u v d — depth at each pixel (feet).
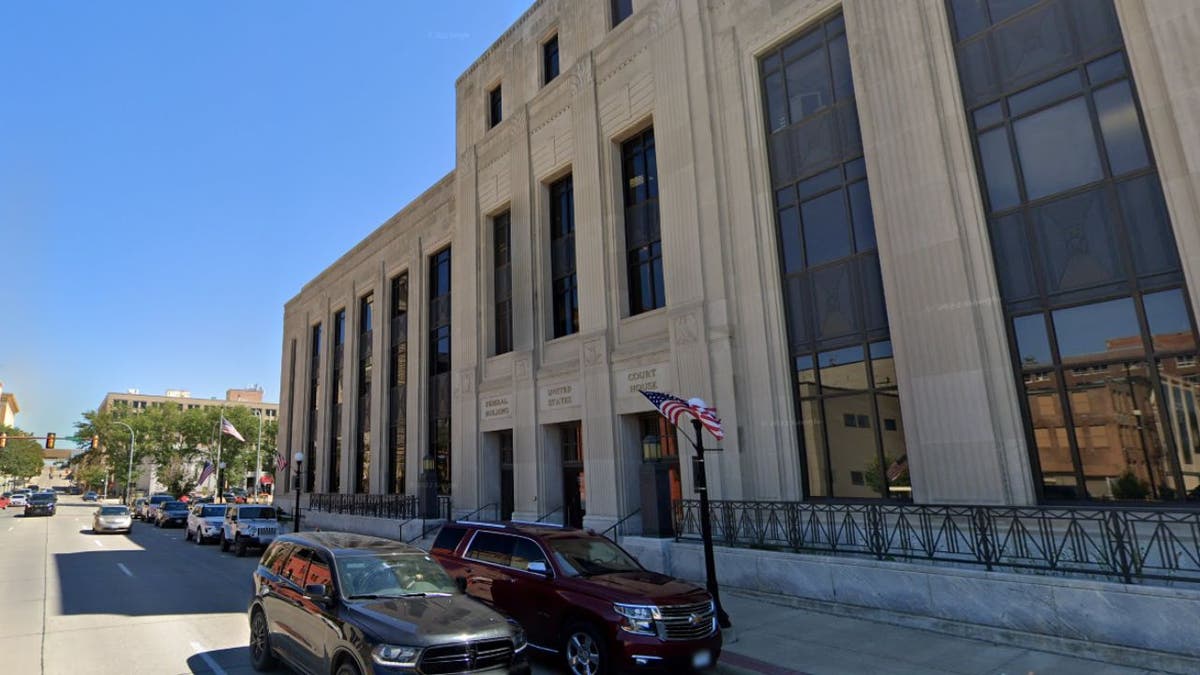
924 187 38.19
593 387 58.44
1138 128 31.60
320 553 24.76
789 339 45.60
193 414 258.57
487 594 29.89
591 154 62.18
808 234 45.29
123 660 28.30
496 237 78.13
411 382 90.33
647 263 57.88
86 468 328.70
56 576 54.65
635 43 59.11
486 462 72.95
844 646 28.40
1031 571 29.27
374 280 104.58
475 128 81.92
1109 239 32.04
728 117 50.24
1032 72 35.45
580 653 25.36
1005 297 35.22
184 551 78.54
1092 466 31.60
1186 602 23.57
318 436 118.93
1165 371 29.86
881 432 39.91
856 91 42.19
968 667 25.11
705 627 25.31
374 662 18.98
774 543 40.96
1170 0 30.71
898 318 38.81
